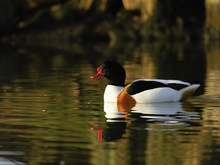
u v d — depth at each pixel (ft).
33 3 114.73
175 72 66.13
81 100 47.83
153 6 114.73
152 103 46.29
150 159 30.76
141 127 37.70
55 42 110.93
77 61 79.20
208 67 70.54
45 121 39.70
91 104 46.06
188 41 110.42
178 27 114.42
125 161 30.42
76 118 40.68
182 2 116.67
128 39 113.60
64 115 41.73
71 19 116.57
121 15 116.37
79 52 91.91
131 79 60.95
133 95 46.39
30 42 111.04
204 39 112.98
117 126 38.06
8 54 89.35
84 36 113.91
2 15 113.29
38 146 33.24
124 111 43.19
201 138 34.86
